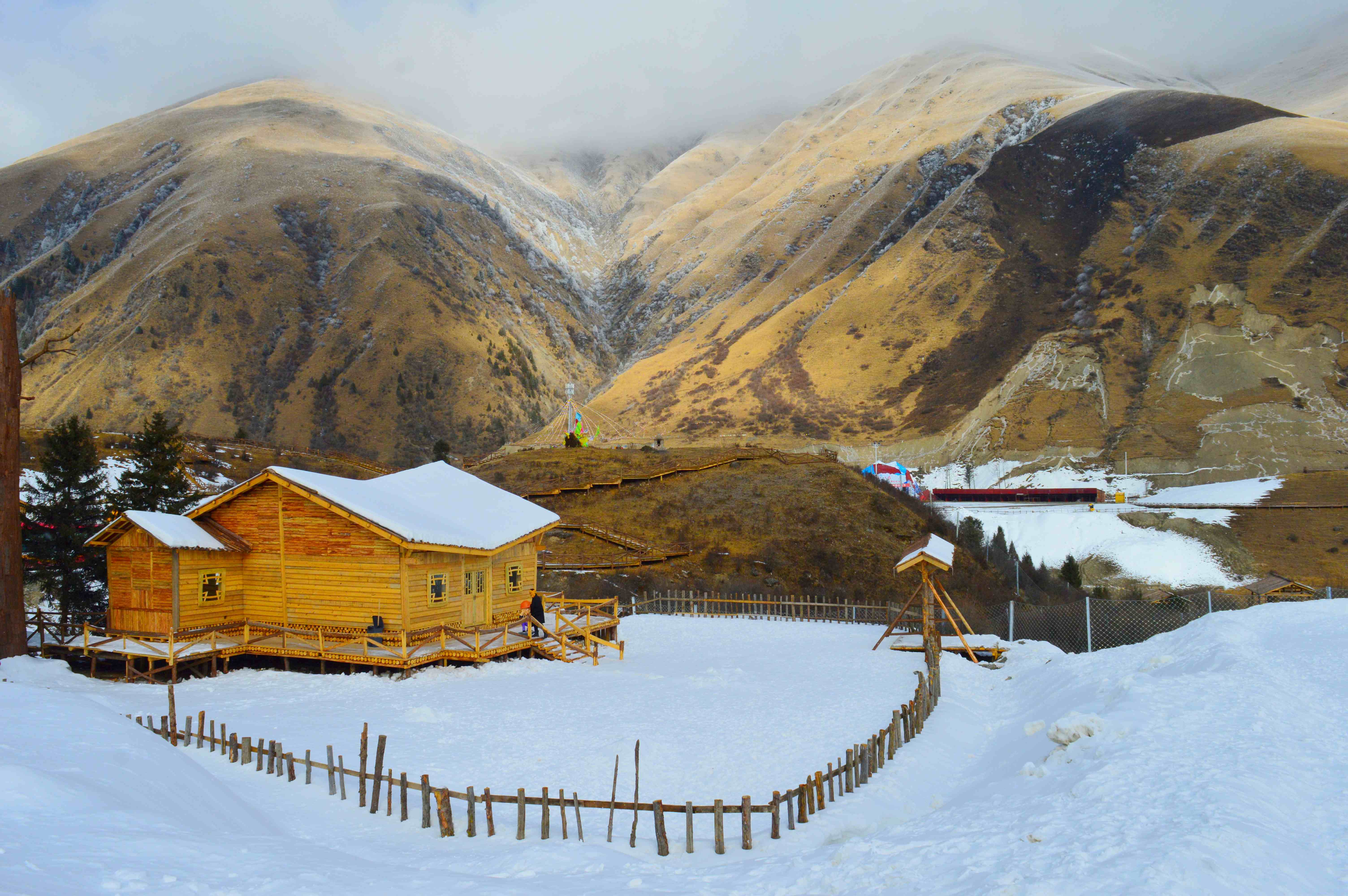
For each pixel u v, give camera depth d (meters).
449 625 29.09
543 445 175.38
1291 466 119.44
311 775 15.84
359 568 27.73
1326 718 13.89
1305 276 155.62
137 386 198.75
